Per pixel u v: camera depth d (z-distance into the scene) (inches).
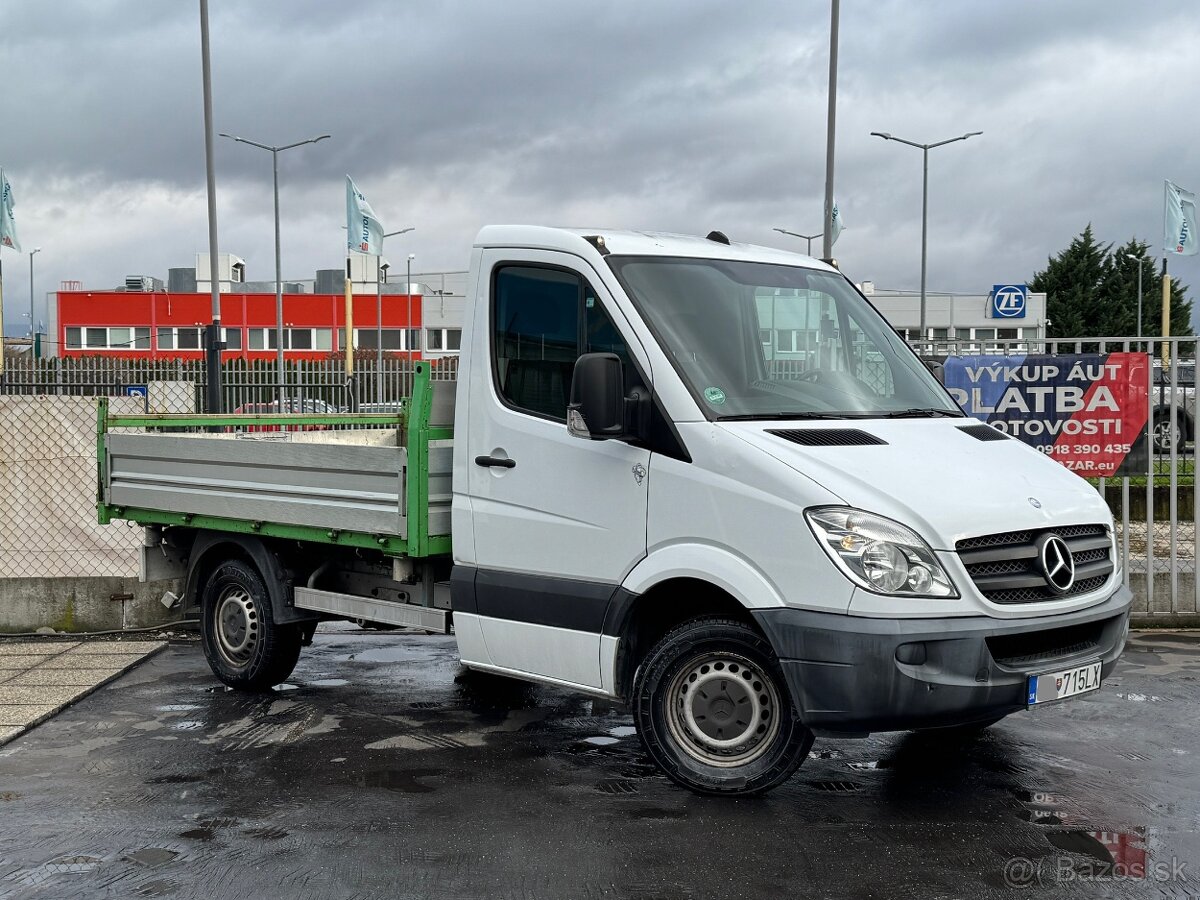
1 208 919.7
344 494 286.8
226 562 330.0
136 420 360.2
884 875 194.9
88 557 427.8
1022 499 224.2
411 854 205.3
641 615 244.1
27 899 188.5
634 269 248.7
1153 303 3444.9
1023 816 222.2
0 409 426.6
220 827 219.8
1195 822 219.0
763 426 230.5
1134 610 407.2
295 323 2716.5
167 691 328.2
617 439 235.1
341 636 412.5
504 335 261.6
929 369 280.2
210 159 1046.4
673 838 211.6
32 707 302.0
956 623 210.1
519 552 255.9
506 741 276.7
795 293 266.1
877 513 212.2
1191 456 414.6
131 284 3053.6
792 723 224.4
